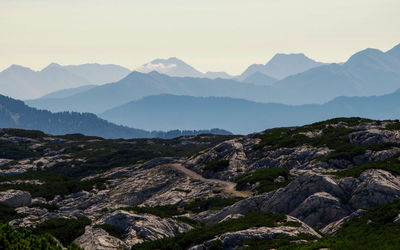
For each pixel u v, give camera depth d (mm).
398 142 134750
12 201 134875
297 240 60062
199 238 66500
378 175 85812
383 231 57156
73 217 95438
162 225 80938
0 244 50938
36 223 90438
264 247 58719
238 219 75188
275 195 91812
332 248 53750
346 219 72000
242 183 134875
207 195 131875
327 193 84375
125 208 88250
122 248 70062
